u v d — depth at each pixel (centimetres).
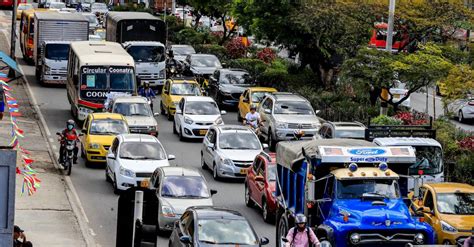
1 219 2606
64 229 4900
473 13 8194
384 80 7294
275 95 7769
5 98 3588
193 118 7706
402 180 4281
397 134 5588
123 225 3359
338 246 3956
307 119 7469
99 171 6531
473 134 6912
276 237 4688
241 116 8519
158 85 10050
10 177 2611
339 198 4097
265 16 9269
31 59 11625
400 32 8294
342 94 8569
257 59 10925
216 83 9356
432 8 8106
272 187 5250
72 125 6425
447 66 7150
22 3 17275
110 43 8956
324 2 8875
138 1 19238
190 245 4047
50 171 6344
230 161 6306
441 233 4478
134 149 6009
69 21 10275
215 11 12950
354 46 8675
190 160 7019
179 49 11775
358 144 4347
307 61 9550
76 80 8062
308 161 4175
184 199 4988
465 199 4659
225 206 5675
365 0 8662
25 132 7569
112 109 7525
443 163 5453
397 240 3991
